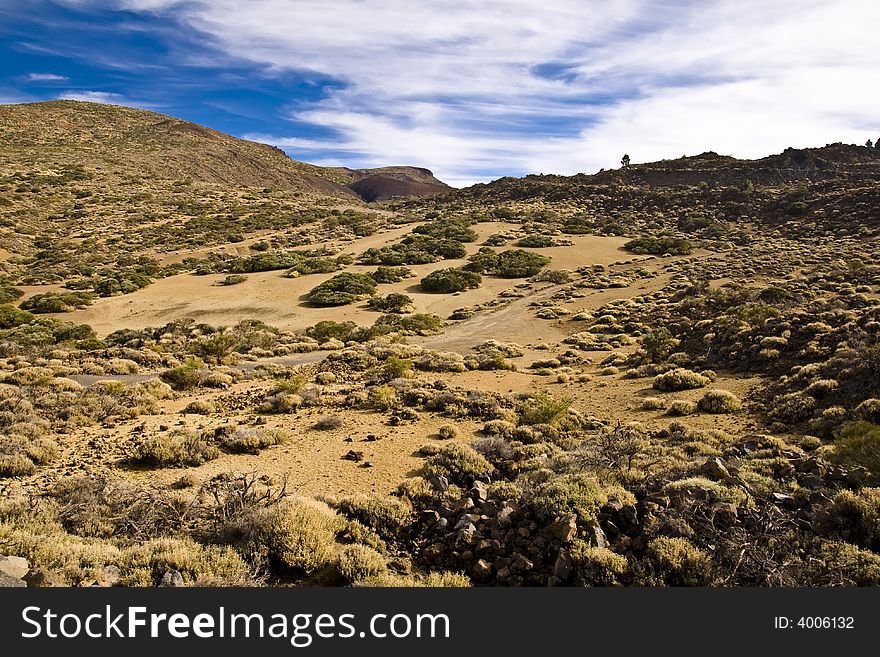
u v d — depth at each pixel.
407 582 6.97
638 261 76.62
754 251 75.31
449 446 13.05
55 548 6.94
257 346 40.50
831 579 6.49
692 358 28.25
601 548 7.25
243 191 158.12
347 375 26.88
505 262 74.12
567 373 27.72
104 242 92.75
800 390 19.22
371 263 77.94
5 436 13.19
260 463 12.78
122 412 17.42
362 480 11.73
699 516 7.88
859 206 88.38
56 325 46.94
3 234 89.69
